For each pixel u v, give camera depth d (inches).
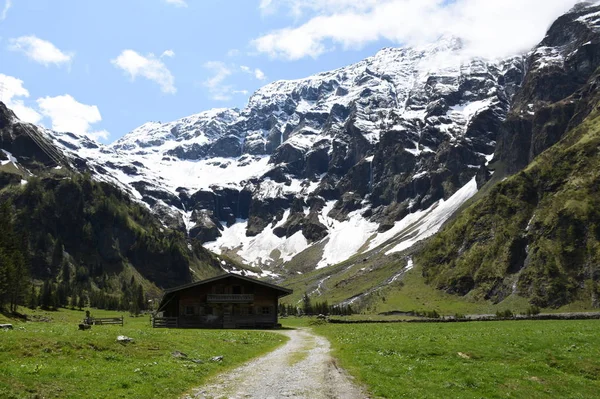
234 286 4005.9
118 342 1539.1
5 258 4933.6
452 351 1711.4
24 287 5570.9
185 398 1090.1
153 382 1174.3
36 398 961.5
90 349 1416.1
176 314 4111.7
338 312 7775.6
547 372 1521.9
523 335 2089.1
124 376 1179.9
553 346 1820.9
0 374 1056.2
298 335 2886.3
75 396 999.0
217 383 1259.2
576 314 4303.6
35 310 6678.2
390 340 2053.4
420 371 1427.2
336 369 1475.1
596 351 1732.3
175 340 1811.0
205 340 1973.4
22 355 1279.5
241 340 2206.0
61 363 1248.8
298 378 1334.9
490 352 1717.5
